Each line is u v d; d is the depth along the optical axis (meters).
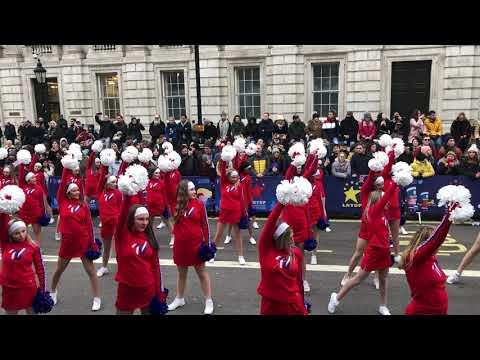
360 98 17.59
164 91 20.94
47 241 10.62
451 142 12.62
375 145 12.66
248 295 7.16
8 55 23.33
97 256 6.65
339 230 10.80
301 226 7.01
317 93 18.44
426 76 16.86
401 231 10.34
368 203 6.62
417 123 14.73
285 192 4.46
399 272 8.05
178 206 6.41
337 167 11.98
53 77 22.75
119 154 14.73
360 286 7.52
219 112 19.69
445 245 9.44
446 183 11.40
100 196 8.12
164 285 7.68
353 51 17.38
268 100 18.92
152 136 17.91
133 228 5.10
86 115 22.41
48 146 17.25
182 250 6.44
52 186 13.44
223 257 9.08
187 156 12.97
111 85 22.05
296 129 15.62
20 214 9.15
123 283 5.12
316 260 8.66
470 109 16.42
